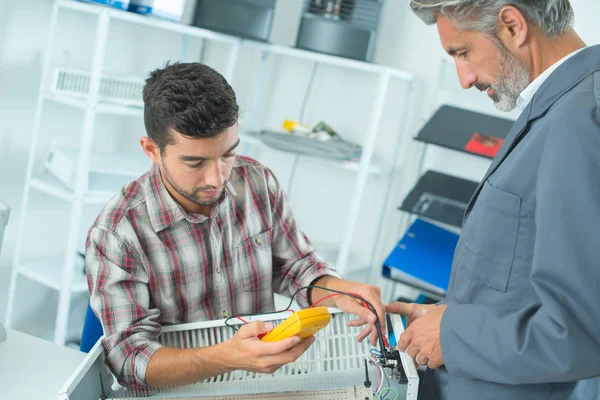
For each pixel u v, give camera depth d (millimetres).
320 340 1272
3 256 2443
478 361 1041
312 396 1096
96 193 2258
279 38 2977
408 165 2842
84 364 1111
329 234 3027
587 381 1500
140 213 1266
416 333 1148
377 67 2477
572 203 938
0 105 2266
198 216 1296
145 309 1236
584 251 933
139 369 1153
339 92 2936
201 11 2609
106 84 2301
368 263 2955
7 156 2354
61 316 2305
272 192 1446
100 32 2127
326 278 1421
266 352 1044
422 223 2578
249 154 3023
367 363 1239
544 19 1044
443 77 2719
